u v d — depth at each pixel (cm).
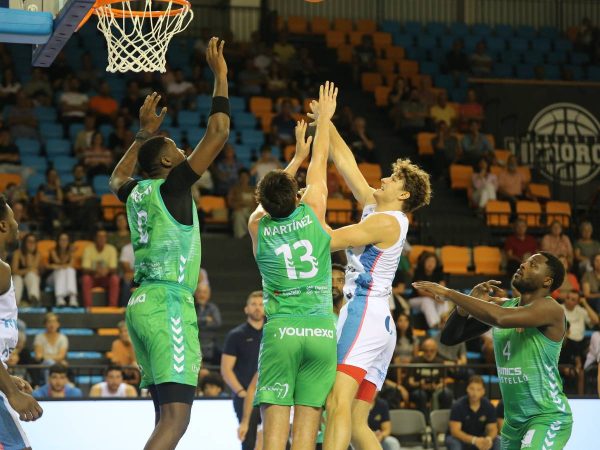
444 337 981
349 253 891
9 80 2555
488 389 1922
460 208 2569
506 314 899
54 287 1995
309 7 3294
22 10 902
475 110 2891
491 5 3422
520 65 3175
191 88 2694
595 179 2964
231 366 1300
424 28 3316
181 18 1023
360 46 3102
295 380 820
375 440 889
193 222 782
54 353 1775
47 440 1281
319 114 916
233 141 2625
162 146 800
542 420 929
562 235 2328
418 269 2102
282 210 815
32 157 2386
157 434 751
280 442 804
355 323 869
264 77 2858
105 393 1547
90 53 2727
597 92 3038
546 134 2980
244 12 3152
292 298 817
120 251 2092
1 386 764
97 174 2361
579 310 2005
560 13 3425
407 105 2817
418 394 1783
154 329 761
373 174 2533
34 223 2180
